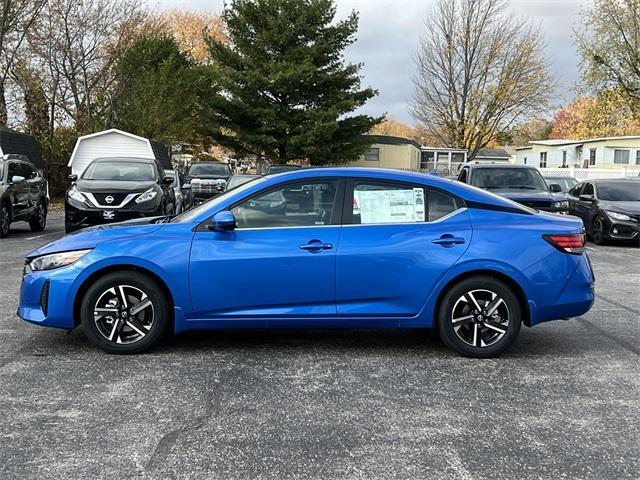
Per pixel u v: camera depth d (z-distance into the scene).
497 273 5.04
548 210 12.01
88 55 29.81
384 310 5.03
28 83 27.47
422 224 5.09
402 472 3.19
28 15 26.91
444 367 4.92
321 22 35.41
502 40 43.09
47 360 4.96
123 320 5.07
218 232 5.01
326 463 3.28
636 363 5.10
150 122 31.91
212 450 3.42
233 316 5.00
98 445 3.46
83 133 29.58
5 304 6.96
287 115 34.94
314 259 4.95
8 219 13.59
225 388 4.38
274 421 3.82
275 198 5.11
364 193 5.12
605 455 3.41
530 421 3.87
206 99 36.72
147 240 5.01
